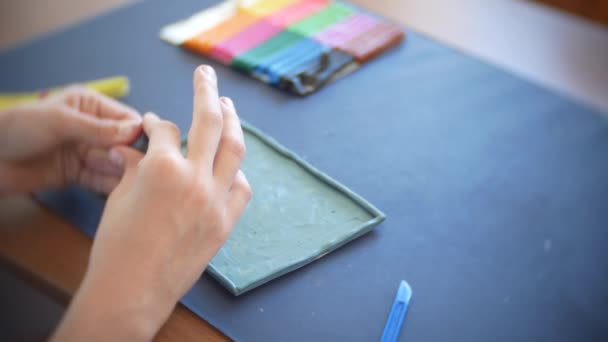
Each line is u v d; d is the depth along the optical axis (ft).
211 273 1.80
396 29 3.01
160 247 1.45
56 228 2.02
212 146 1.58
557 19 5.89
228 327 1.69
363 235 1.99
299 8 3.13
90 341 1.39
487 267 1.94
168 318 1.72
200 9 3.17
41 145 2.05
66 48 2.89
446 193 2.19
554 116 2.60
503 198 2.19
